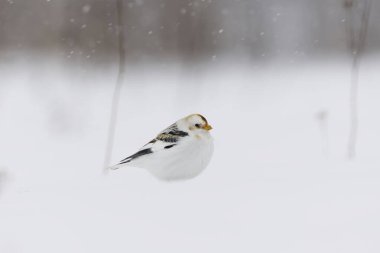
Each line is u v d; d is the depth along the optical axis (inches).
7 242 211.5
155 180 317.4
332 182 296.0
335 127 631.8
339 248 194.5
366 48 1660.9
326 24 1619.1
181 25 1274.6
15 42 1227.2
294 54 1590.8
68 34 1152.8
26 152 560.7
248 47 1470.2
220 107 858.8
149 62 1273.4
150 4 1245.1
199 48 1300.4
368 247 194.1
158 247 201.5
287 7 1573.6
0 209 255.8
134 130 680.4
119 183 309.1
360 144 514.0
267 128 658.2
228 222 225.9
